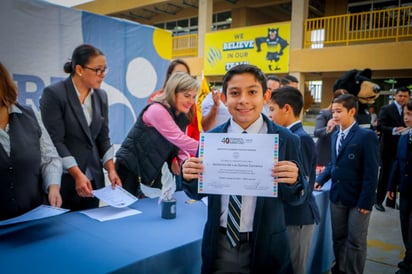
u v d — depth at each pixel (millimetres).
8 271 974
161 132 1874
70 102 1786
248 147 959
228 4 13883
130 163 1947
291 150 1038
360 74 3141
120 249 1146
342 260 2119
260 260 1014
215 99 2459
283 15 15094
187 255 1219
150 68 4086
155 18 16469
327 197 2270
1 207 1308
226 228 1037
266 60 10258
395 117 3920
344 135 2072
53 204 1397
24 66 2934
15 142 1315
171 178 2033
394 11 10117
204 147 989
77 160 1824
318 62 9430
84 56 1751
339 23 10453
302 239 1538
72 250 1128
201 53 11938
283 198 1011
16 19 2848
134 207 1661
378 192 4055
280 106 1543
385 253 2840
